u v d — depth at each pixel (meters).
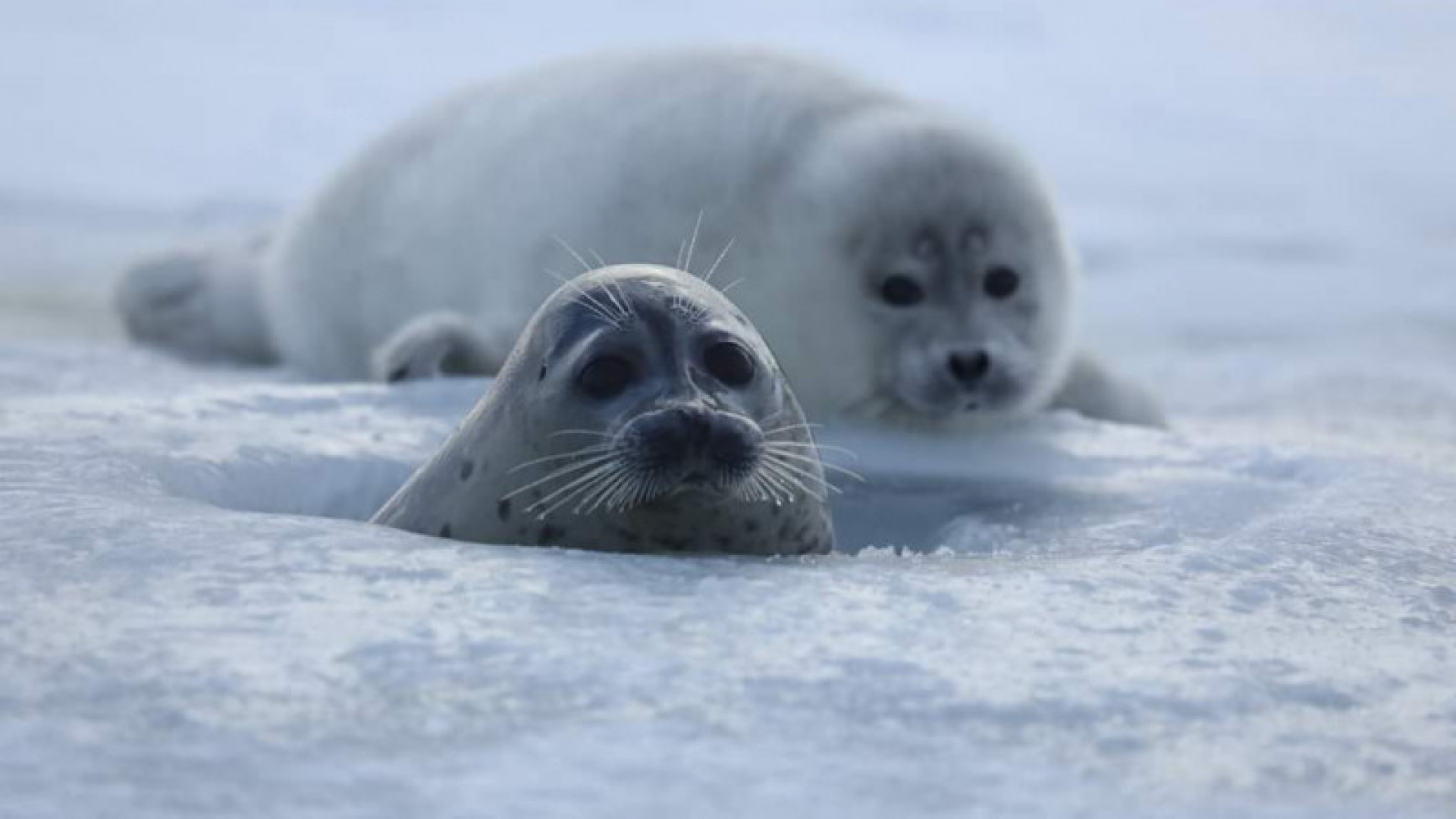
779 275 18.55
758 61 20.23
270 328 24.83
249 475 12.98
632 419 9.87
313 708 6.84
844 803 6.09
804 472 10.97
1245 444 16.38
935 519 14.16
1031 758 6.62
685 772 6.29
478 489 10.75
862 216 18.20
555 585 8.70
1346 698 7.51
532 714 6.84
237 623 7.86
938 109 19.86
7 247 39.19
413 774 6.20
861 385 18.50
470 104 22.02
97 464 11.91
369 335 22.52
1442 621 9.13
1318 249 45.16
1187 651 8.07
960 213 18.25
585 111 20.05
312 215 23.02
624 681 7.24
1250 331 33.31
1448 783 6.53
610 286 10.63
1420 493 13.12
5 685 7.00
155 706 6.80
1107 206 51.41
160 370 23.03
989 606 8.65
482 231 20.47
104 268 37.06
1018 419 18.50
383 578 8.72
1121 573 9.56
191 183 48.19
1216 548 10.37
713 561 9.52
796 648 7.76
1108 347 31.38
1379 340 32.00
